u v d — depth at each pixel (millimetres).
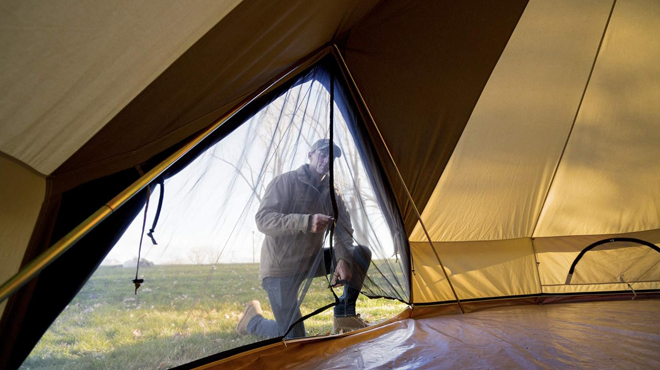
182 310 1476
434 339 2082
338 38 2223
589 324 2273
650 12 2605
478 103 2789
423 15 2328
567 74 2834
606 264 3354
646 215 3330
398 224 2842
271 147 1903
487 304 3195
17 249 1071
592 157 3164
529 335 2051
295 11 1450
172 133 1381
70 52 871
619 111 3004
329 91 2250
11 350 1188
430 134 2777
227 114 1569
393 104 2578
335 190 2221
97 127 1074
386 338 2178
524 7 2494
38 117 948
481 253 3346
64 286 1272
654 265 3283
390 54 2426
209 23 1095
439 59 2543
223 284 1613
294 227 1835
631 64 2830
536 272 3416
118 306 1352
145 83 1078
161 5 923
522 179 3182
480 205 3193
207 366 1484
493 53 2633
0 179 982
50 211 1124
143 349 1359
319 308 1900
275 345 1731
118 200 1079
